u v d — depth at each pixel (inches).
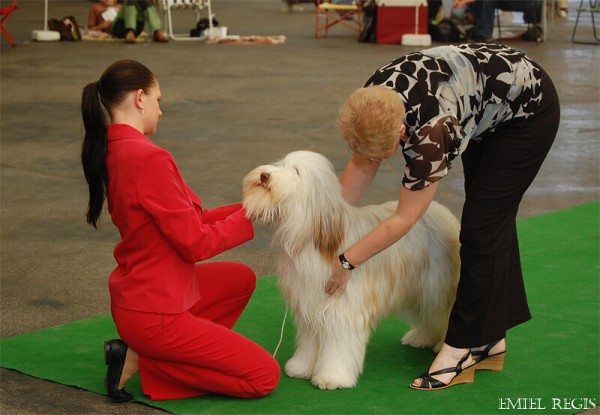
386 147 122.2
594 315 170.6
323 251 131.6
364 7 605.3
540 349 154.6
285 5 841.5
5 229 228.7
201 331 129.2
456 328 140.3
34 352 153.2
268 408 131.8
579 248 213.0
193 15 808.3
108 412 130.5
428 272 145.0
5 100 404.2
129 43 595.5
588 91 425.1
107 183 127.7
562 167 295.1
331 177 130.9
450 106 128.1
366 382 141.6
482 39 587.5
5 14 574.2
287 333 163.9
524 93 133.6
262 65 502.9
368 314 137.5
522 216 241.6
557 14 764.0
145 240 126.0
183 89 430.6
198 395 136.3
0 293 183.9
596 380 142.0
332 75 467.2
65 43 593.0
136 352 132.0
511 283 147.4
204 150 311.7
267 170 127.2
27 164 295.9
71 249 213.8
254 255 211.5
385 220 131.6
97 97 126.9
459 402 134.1
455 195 262.1
